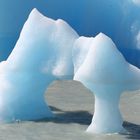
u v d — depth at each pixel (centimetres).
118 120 1872
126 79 1812
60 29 2114
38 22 2111
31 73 2095
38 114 2130
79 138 1784
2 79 2111
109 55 1817
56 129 1930
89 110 2339
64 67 2081
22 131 1894
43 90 2152
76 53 1953
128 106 2462
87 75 1805
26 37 2100
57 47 2094
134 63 3659
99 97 1850
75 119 2125
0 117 2048
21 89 2100
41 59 2088
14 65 2097
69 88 3084
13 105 2083
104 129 1856
